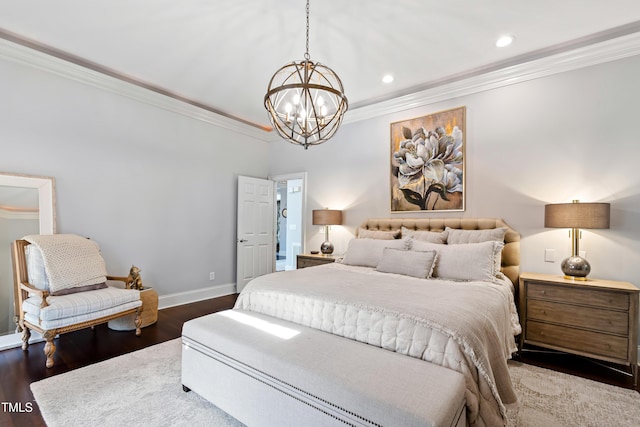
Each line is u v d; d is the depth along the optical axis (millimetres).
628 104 2562
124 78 3469
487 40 2707
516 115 3078
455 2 2227
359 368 1431
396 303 1771
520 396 2016
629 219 2543
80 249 2918
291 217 6879
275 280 2402
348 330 1818
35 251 2707
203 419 1770
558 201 2852
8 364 2387
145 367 2377
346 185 4383
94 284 2910
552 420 1766
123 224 3543
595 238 2676
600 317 2324
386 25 2502
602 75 2668
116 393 2016
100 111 3348
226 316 2178
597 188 2678
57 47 2881
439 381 1320
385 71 3287
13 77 2783
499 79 3123
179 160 4117
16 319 2729
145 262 3752
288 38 2703
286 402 1497
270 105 2008
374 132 4098
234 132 4863
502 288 2377
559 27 2516
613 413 1830
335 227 4480
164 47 2863
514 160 3086
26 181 2832
